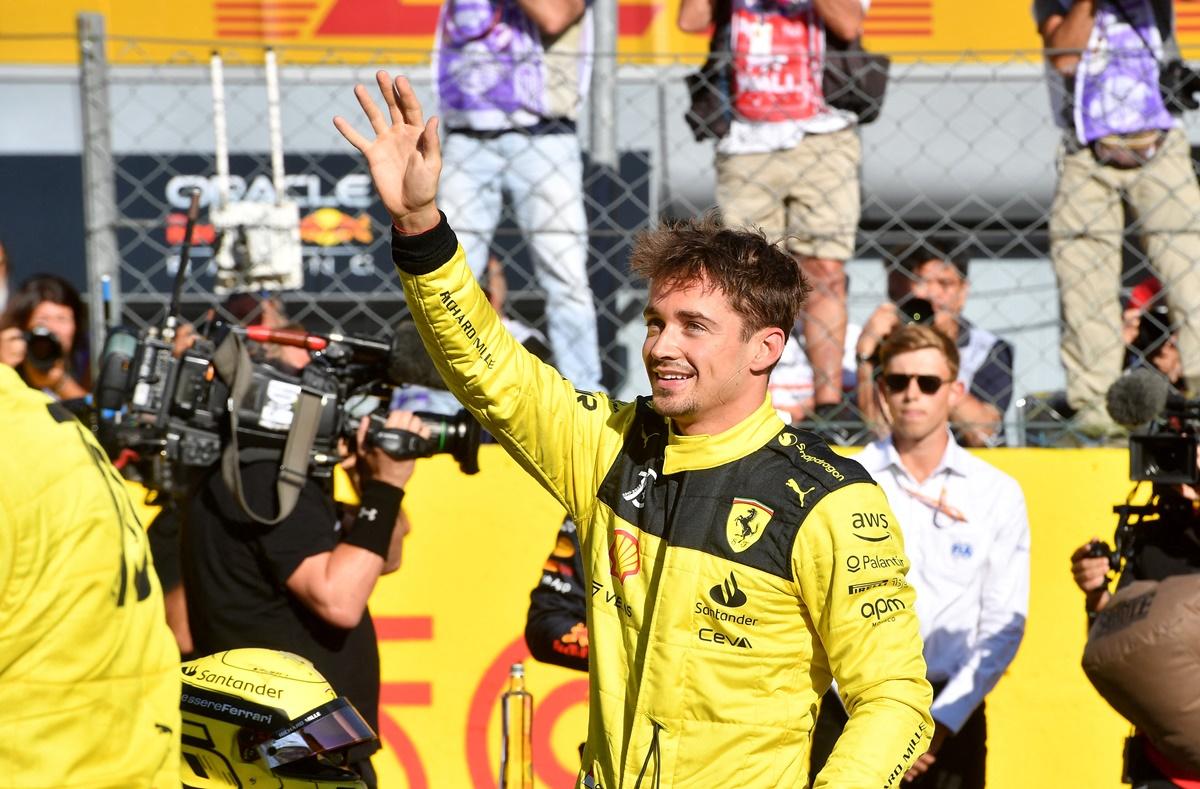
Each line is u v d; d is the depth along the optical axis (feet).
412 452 27.96
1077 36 40.01
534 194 39.63
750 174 40.19
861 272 44.01
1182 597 27.40
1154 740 27.96
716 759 18.97
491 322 20.25
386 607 34.45
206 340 28.48
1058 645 34.86
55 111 42.37
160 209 41.55
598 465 20.62
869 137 43.60
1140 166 39.60
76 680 15.75
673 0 43.24
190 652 30.17
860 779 17.61
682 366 19.47
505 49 39.99
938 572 32.24
